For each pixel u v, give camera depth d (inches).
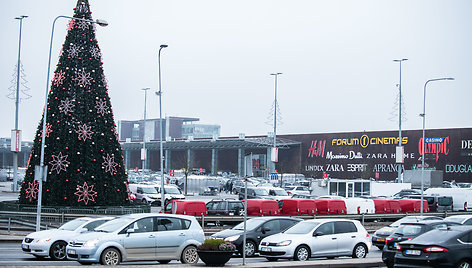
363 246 955.3
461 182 3513.8
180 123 6786.4
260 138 4151.1
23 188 1473.9
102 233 815.7
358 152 3885.3
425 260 676.1
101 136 1476.4
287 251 895.1
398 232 884.0
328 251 922.7
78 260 795.4
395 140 3752.5
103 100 1492.4
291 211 1515.7
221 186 3390.7
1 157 5600.4
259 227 1012.5
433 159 3619.6
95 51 1501.0
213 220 1322.6
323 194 2428.6
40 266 742.5
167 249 831.7
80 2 1510.8
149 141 4675.2
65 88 1469.0
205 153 4739.2
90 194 1450.5
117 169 1505.9
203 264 784.9
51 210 1407.5
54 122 1457.9
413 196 2001.7
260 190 2223.2
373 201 1690.5
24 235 1238.3
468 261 679.1
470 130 3521.2
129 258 806.5
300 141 4141.2
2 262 836.0
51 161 1443.2
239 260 941.8
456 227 716.7
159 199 2220.7
